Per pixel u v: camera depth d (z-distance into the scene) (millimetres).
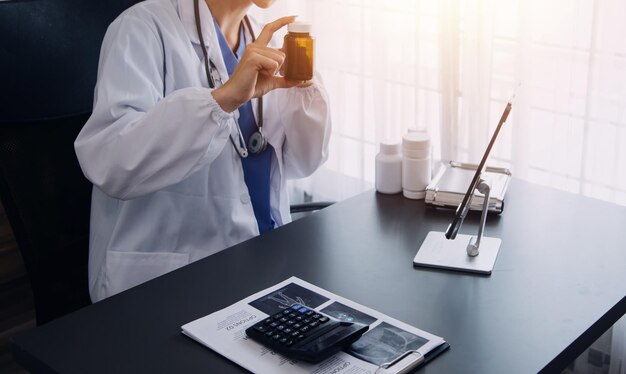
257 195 1841
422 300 1319
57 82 1674
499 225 1602
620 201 1991
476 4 2051
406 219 1646
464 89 2158
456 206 1665
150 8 1716
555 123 2039
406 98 2354
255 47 1498
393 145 1758
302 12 2605
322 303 1298
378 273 1414
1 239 2422
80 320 1274
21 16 1632
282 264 1453
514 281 1377
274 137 1862
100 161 1551
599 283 1367
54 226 1708
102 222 1721
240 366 1136
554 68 2014
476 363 1143
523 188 1793
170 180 1563
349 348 1164
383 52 2354
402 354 1142
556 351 1171
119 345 1204
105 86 1586
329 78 2574
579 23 1917
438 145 2320
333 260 1467
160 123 1504
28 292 2471
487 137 2158
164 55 1692
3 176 1632
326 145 1907
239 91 1495
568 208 1684
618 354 2016
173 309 1302
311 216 1671
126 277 1690
